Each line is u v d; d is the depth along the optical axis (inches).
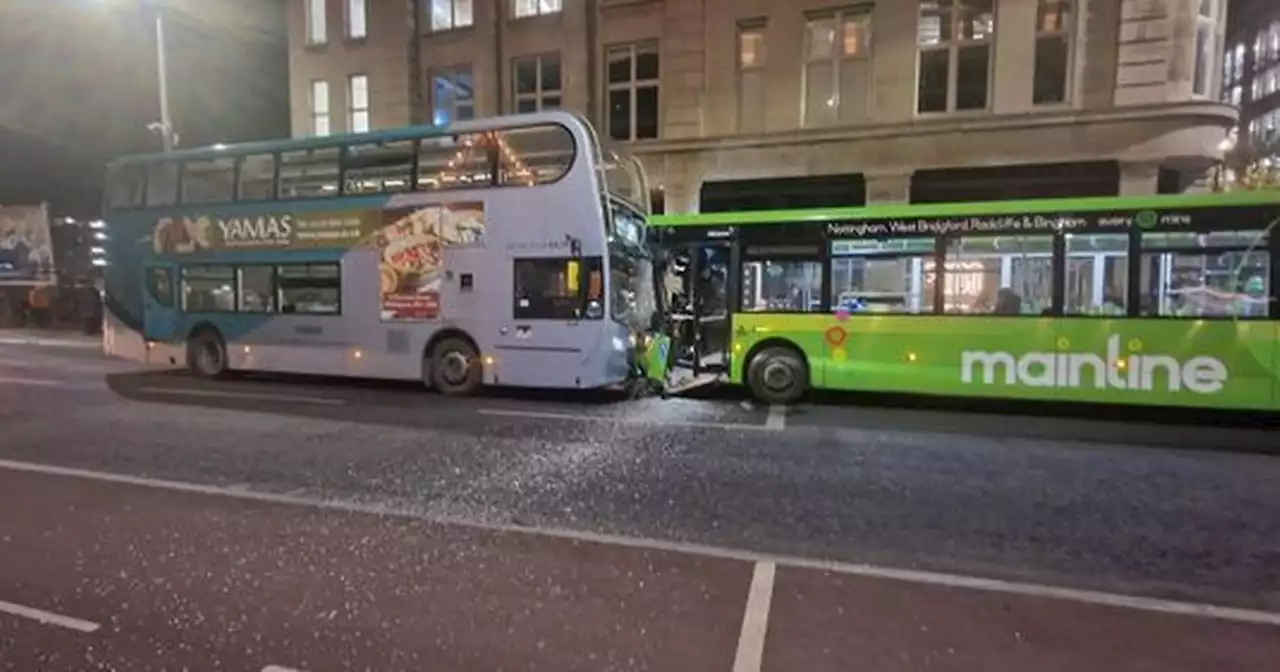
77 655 151.3
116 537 221.8
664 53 799.1
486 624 165.5
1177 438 368.8
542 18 861.8
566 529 231.1
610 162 488.4
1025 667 146.5
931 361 437.1
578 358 459.5
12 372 614.2
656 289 510.3
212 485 279.0
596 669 146.1
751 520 241.3
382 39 926.4
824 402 474.3
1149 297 401.4
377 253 508.4
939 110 701.9
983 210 426.3
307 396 490.3
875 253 446.6
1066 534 229.0
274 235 541.3
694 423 402.3
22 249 1144.8
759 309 470.9
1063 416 427.5
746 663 148.1
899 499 265.0
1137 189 636.7
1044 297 418.3
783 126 748.6
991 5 678.5
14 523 234.4
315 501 259.0
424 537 222.7
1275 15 2596.0
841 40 730.2
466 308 485.7
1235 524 238.5
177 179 580.7
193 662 148.6
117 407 446.9
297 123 992.9
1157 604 177.3
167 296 585.9
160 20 825.5
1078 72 648.4
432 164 492.7
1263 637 160.2
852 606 175.5
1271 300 382.9
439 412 432.8
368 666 147.2
